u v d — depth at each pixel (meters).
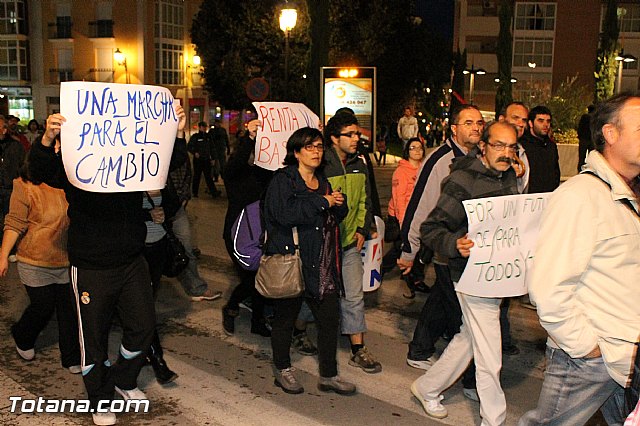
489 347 4.10
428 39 37.16
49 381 5.23
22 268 5.19
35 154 4.09
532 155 6.35
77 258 4.26
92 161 4.09
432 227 4.21
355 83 18.83
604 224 2.94
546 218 3.05
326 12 19.25
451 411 4.75
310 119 6.23
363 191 5.29
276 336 5.00
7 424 4.52
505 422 4.61
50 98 49.66
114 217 4.27
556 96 22.48
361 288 5.42
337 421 4.57
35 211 5.11
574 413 3.16
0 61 49.03
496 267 3.98
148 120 4.25
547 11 58.47
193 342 6.14
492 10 63.91
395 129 36.06
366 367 5.40
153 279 5.45
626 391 2.98
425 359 5.52
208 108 52.97
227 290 7.93
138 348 4.50
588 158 3.05
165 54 50.09
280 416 4.64
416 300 7.60
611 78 30.89
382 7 28.88
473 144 5.26
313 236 4.70
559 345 3.03
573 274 2.95
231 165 5.94
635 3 58.31
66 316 5.26
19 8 48.28
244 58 30.34
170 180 5.33
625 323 2.96
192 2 51.97
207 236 11.39
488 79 64.50
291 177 4.68
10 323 6.63
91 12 48.56
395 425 4.52
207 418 4.62
